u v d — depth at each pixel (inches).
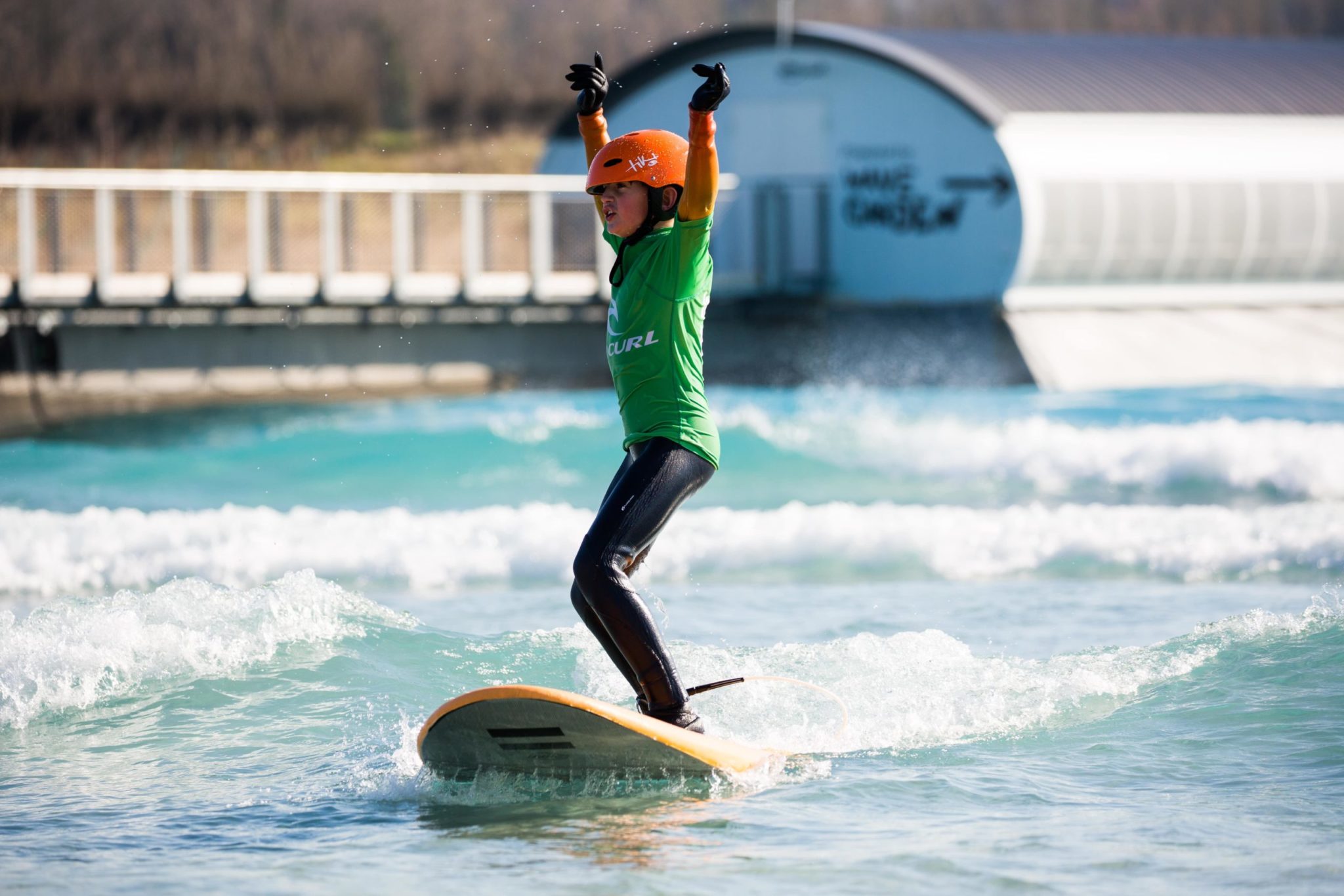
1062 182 3629.4
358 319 3425.2
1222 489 2190.0
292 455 2600.9
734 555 1625.2
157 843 701.3
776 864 652.7
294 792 776.9
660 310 748.6
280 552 1644.9
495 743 750.5
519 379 3617.1
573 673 990.4
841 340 3735.2
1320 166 4037.9
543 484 2386.8
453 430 2731.3
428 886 634.8
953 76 3764.8
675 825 707.4
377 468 2488.9
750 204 3919.8
